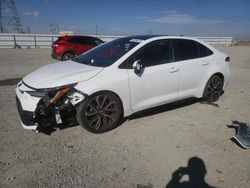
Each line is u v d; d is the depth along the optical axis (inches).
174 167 126.5
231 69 450.9
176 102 200.4
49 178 115.5
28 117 144.6
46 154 135.3
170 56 188.1
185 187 112.2
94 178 116.4
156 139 155.3
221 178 118.9
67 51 527.8
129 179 116.4
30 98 144.9
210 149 144.8
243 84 318.7
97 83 151.4
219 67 220.5
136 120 183.6
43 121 143.1
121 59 165.2
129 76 163.6
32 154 135.0
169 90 188.4
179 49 194.9
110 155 136.0
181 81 193.8
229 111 209.5
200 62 205.8
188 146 147.6
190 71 197.9
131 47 173.9
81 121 151.7
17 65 455.5
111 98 158.4
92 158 132.8
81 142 149.3
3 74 356.8
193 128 173.0
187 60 197.2
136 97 170.4
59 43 526.6
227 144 151.3
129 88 164.6
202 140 155.7
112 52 179.0
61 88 143.4
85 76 151.6
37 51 790.5
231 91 278.4
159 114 197.3
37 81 151.2
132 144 148.5
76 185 111.3
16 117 183.9
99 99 154.8
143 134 161.6
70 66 173.5
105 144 147.7
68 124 159.3
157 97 182.7
